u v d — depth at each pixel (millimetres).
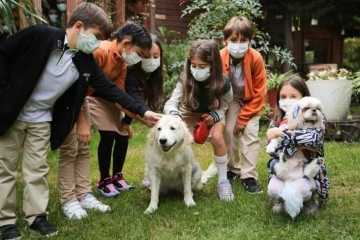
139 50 3340
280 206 3055
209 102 3605
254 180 3854
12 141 2811
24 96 2688
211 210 3236
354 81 5184
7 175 2834
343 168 4332
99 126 3623
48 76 2797
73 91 2891
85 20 2779
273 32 11844
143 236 2783
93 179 4352
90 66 2941
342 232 2701
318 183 2988
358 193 3584
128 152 5586
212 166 4172
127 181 4277
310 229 2756
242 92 3977
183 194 3746
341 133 6117
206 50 3352
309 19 10984
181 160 3389
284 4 9867
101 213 3258
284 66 10344
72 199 3264
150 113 3195
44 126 2877
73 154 3236
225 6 7496
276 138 2943
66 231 2891
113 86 3070
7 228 2805
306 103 2855
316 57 14234
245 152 3893
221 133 3604
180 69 8297
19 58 2727
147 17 9445
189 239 2686
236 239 2648
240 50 3756
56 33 2797
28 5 3939
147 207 3434
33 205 2854
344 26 13164
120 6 8359
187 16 10883
